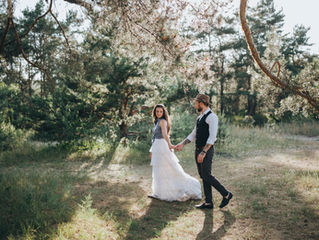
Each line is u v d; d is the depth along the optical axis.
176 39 3.69
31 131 10.16
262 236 3.10
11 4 4.04
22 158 7.95
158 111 4.61
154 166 4.58
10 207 3.50
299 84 6.05
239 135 12.85
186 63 3.85
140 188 5.26
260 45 31.41
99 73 7.88
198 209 4.05
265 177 5.80
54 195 4.05
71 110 9.39
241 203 4.22
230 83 36.16
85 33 5.47
